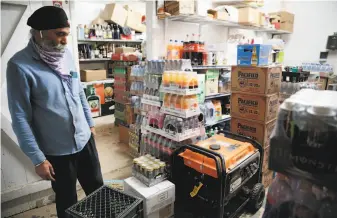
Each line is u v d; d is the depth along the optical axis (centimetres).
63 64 156
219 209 180
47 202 241
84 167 180
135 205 139
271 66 243
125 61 428
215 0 410
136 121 332
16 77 135
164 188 194
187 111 217
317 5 571
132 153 348
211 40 428
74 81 162
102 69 600
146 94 264
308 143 82
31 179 228
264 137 251
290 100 90
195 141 250
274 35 632
